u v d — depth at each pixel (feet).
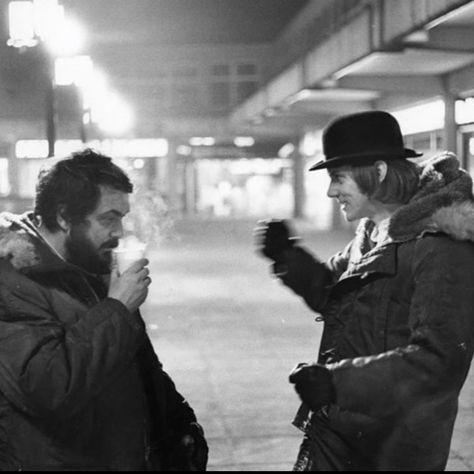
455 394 8.22
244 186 176.35
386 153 8.67
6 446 7.72
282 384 23.35
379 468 8.43
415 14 34.37
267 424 19.36
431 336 7.89
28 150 108.47
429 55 40.86
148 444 8.61
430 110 51.13
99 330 7.61
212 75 143.64
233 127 123.03
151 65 142.82
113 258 8.13
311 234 93.71
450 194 8.27
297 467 8.98
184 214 159.12
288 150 142.61
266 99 80.59
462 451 16.92
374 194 8.76
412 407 7.98
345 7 80.02
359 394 7.86
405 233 8.42
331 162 8.79
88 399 7.61
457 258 8.13
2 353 7.54
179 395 9.37
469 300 8.09
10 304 7.74
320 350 8.87
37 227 8.16
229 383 23.52
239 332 32.09
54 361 7.45
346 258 9.99
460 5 29.63
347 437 8.52
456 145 46.24
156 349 28.63
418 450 8.27
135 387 8.12
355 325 8.54
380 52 40.22
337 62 48.19
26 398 7.50
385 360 7.88
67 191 7.87
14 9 29.22
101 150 8.35
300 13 114.73
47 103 29.07
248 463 16.61
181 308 38.78
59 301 7.84
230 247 78.54
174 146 131.34
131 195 8.73
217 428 19.11
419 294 8.12
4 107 106.83
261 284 48.67
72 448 7.76
